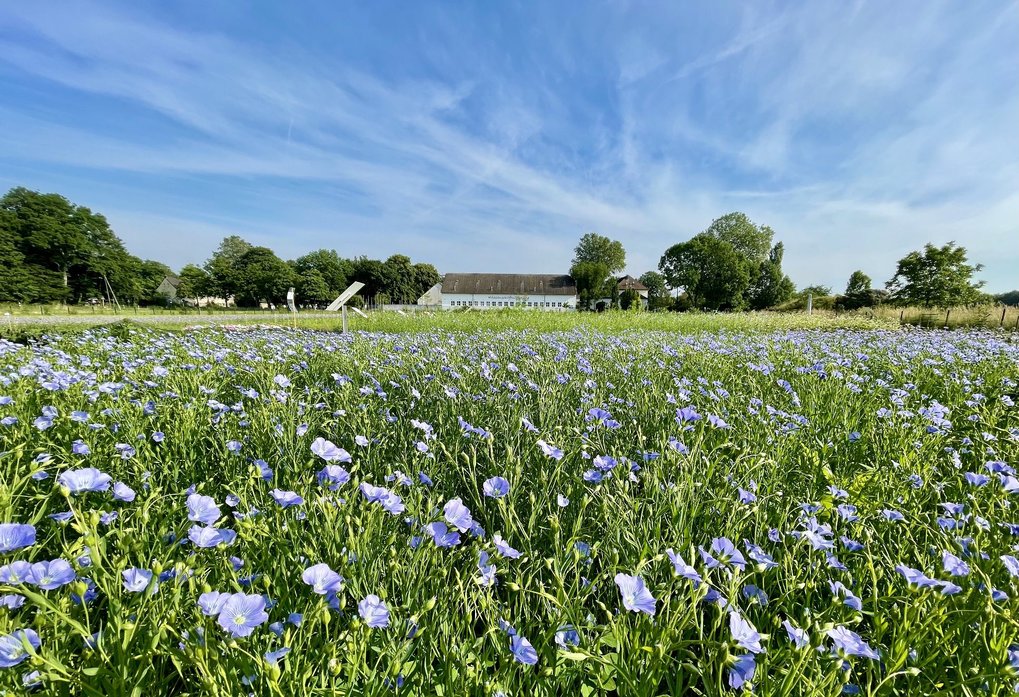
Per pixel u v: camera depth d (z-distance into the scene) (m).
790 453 2.53
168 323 18.36
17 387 3.20
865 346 8.05
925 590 1.17
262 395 3.20
